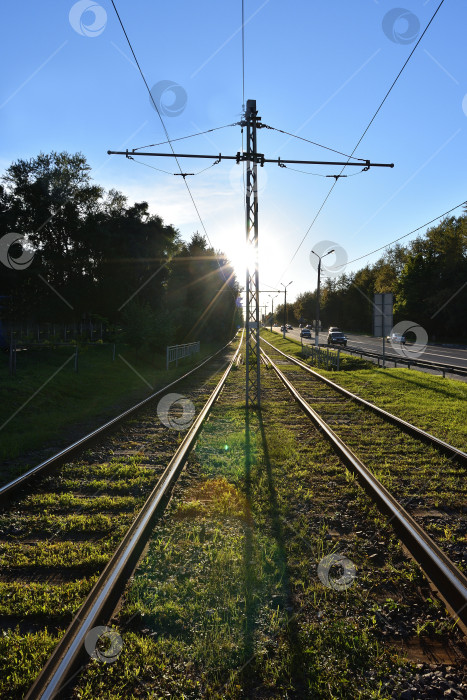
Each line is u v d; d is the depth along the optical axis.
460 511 6.21
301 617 3.87
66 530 5.50
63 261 41.56
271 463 8.30
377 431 10.97
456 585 3.95
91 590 3.97
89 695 2.97
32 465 8.02
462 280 67.44
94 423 12.23
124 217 46.19
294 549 5.07
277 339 81.88
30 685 3.04
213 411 13.97
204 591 4.21
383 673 3.22
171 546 5.08
